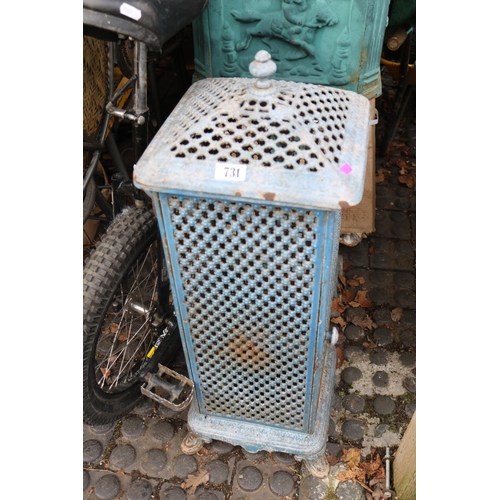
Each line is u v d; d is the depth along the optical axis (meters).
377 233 2.62
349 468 1.81
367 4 1.69
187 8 1.50
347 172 1.16
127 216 1.69
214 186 1.15
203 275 1.39
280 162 1.16
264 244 1.27
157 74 2.88
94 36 1.50
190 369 1.65
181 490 1.79
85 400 1.67
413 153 3.04
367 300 2.32
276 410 1.70
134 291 1.87
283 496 1.76
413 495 1.61
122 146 2.69
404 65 2.59
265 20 1.79
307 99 1.29
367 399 2.00
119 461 1.87
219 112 1.24
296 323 1.42
